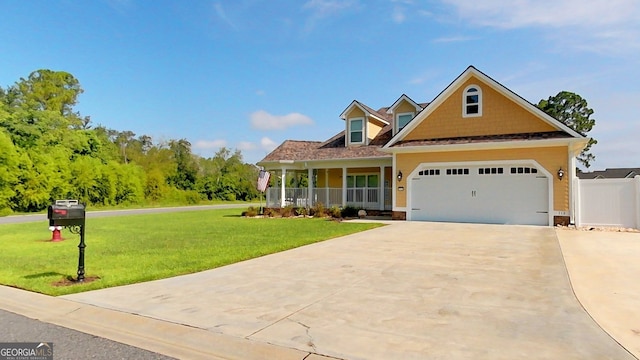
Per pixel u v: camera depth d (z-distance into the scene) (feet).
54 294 20.39
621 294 18.90
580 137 48.24
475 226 50.44
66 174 109.40
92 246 37.19
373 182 78.95
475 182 55.26
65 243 39.93
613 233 43.29
